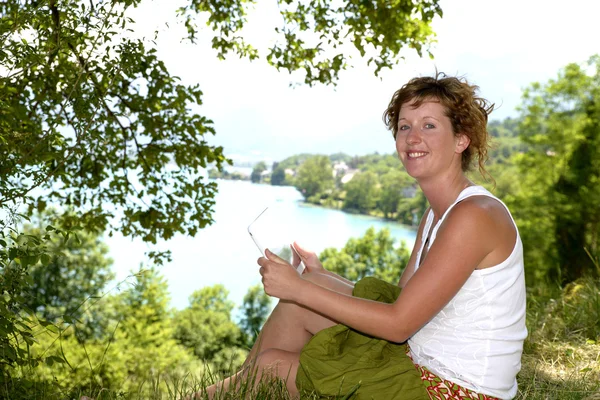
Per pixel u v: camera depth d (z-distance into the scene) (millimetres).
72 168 5484
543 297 4215
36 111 3688
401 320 1610
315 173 130250
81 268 26172
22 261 2148
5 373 2217
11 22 2795
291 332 1994
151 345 23969
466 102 1791
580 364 2670
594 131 26266
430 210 2035
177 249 102688
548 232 26297
